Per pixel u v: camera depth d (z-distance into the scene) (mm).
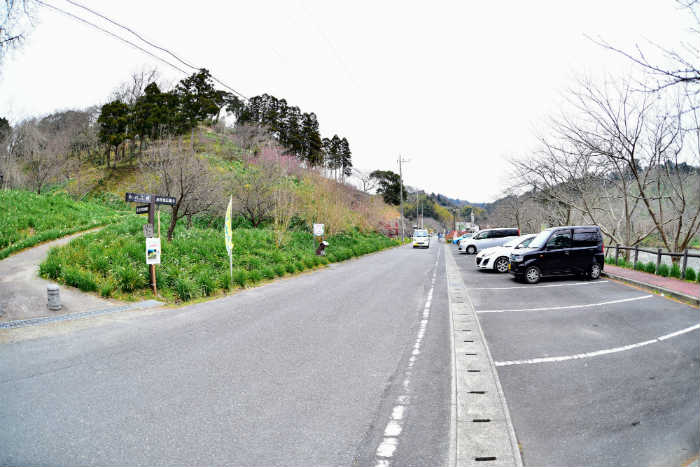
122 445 3414
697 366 5348
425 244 43844
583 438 3590
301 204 27984
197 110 61531
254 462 3191
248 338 6863
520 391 4660
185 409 4133
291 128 69125
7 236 16453
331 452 3355
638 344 6387
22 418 3881
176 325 7738
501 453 3346
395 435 3652
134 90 62500
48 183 43469
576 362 5625
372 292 11938
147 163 23281
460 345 6488
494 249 17844
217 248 15664
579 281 13555
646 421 3885
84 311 8641
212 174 24391
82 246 13367
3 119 40531
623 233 26297
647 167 17141
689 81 3807
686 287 11180
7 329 7160
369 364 5605
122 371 5211
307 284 13609
